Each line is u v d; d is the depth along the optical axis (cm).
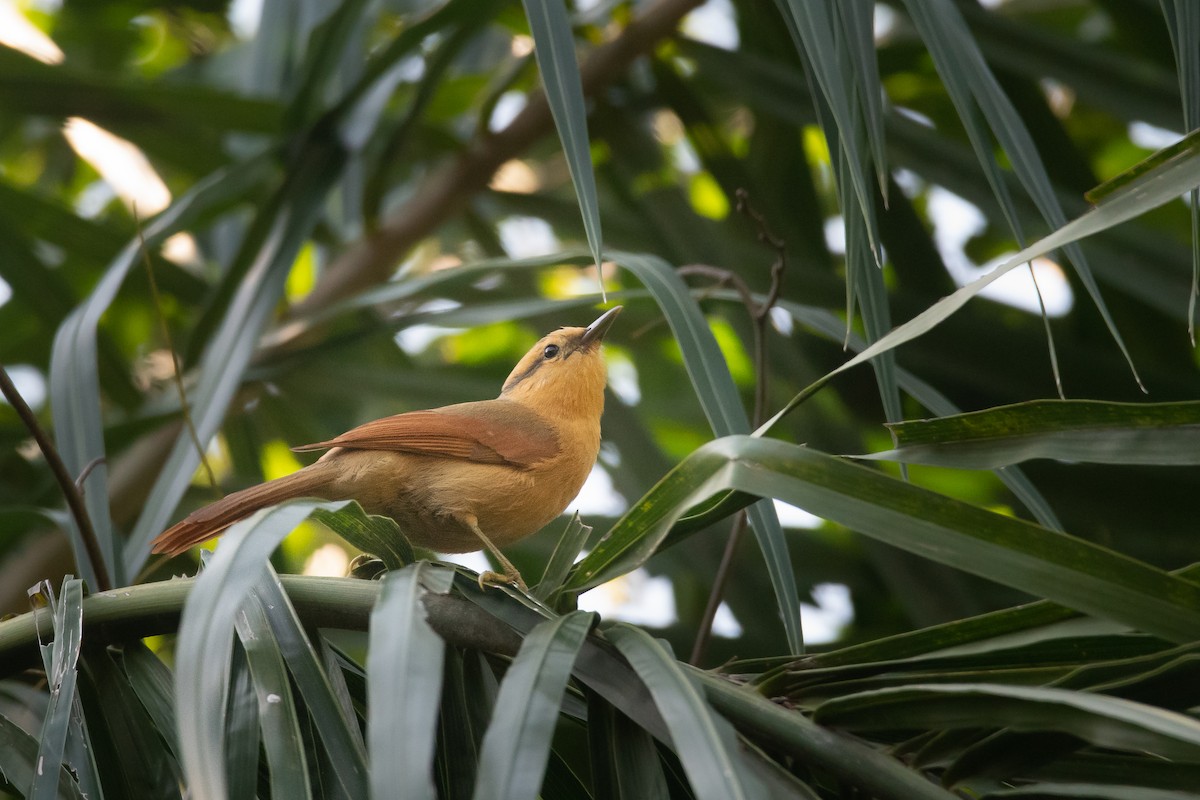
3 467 1112
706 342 735
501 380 1207
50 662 554
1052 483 1030
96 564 674
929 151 1095
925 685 479
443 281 1009
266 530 493
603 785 514
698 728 436
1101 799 473
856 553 1156
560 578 576
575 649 470
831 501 502
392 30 1505
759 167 1182
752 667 573
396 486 895
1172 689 478
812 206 1159
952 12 732
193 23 1584
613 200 1220
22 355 1263
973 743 500
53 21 1622
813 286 1112
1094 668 486
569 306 1000
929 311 527
